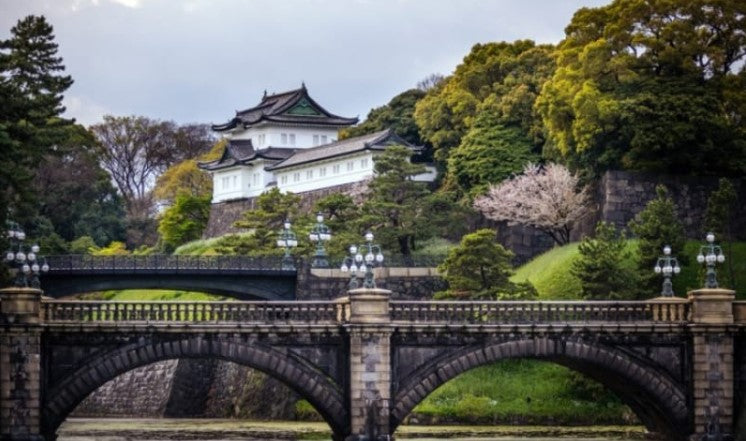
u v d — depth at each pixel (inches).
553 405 6117.1
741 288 6628.9
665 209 6353.3
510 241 7583.7
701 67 7283.5
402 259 7273.6
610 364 4874.5
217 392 7135.8
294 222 7810.0
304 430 6092.5
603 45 7273.6
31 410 4569.4
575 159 7470.5
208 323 4692.4
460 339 4813.0
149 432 6028.5
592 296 6210.6
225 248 7819.9
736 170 7170.3
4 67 7391.7
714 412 4867.1
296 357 4749.0
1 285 6072.8
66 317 4672.7
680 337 4899.1
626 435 5634.8
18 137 7091.5
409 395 4773.6
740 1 7263.8
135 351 4672.7
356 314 4726.9
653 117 7096.5
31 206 6820.9
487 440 5462.6
